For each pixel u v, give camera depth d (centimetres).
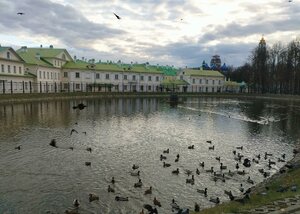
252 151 3772
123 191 2339
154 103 11056
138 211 2014
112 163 3048
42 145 3725
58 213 1962
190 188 2433
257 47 17400
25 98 8794
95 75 14888
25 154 3297
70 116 6431
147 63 19012
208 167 2997
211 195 2302
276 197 1747
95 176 2656
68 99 10788
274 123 6406
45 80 12269
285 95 14962
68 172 2741
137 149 3669
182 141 4244
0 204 2067
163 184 2505
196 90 18850
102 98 12406
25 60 11388
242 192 2347
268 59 17162
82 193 2283
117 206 2080
